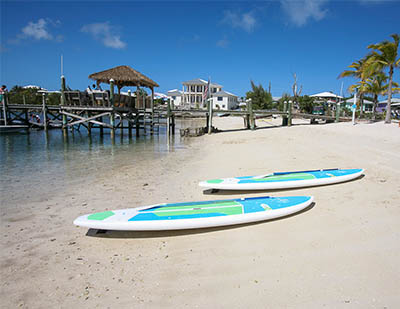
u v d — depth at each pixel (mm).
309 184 6594
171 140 20344
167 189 7070
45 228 4883
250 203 5125
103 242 4367
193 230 4641
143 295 3090
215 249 4023
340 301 2822
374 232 4184
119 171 9242
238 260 3703
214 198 6328
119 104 21188
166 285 3252
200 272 3482
